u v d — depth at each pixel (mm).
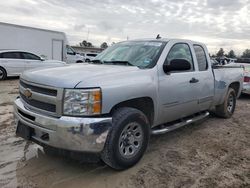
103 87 3389
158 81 4199
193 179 3678
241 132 5840
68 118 3248
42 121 3400
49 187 3348
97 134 3299
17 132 3883
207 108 5844
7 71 13906
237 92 7168
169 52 4602
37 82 3529
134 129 3848
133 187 3424
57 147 3359
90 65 4426
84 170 3795
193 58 5184
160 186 3465
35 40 20047
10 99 8586
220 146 4941
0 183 3391
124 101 3709
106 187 3404
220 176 3797
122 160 3684
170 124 4871
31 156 4164
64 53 22203
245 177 3803
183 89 4699
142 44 4887
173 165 4066
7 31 18375
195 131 5766
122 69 3992
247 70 10250
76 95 3256
